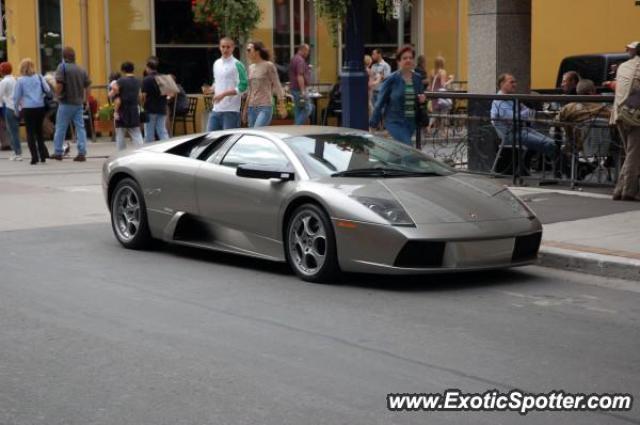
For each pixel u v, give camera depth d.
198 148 10.14
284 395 5.75
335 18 13.12
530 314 7.76
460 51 27.75
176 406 5.59
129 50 24.58
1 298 8.34
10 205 13.77
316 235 8.76
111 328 7.32
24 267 9.68
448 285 8.80
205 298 8.30
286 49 26.06
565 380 6.04
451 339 6.98
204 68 25.28
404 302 8.13
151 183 10.27
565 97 13.62
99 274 9.34
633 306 8.08
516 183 14.37
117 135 19.20
